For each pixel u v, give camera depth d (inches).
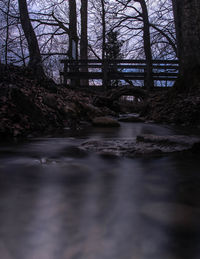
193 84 385.4
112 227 42.7
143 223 44.5
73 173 81.7
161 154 110.3
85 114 350.0
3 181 72.3
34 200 56.6
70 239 38.4
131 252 34.9
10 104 210.7
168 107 386.3
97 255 34.1
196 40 394.3
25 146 141.5
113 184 69.7
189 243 37.4
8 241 37.8
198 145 120.0
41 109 260.4
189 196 59.5
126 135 205.9
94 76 695.1
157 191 63.7
